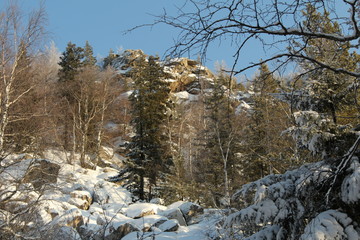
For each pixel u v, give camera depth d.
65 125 33.19
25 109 17.08
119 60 58.31
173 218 16.95
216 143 20.98
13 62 15.93
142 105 25.77
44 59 18.91
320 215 5.03
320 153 6.88
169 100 31.42
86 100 35.12
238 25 2.91
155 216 16.27
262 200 6.14
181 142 32.66
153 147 25.36
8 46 15.66
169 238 13.28
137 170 24.39
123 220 15.60
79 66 43.81
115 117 42.66
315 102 7.28
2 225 9.02
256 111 20.50
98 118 38.06
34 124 16.67
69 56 42.09
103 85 38.66
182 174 24.41
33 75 18.28
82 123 35.25
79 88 36.69
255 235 6.66
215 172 21.08
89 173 28.41
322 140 6.68
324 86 7.02
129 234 12.87
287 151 14.87
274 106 15.48
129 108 42.44
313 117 6.75
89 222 15.02
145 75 26.20
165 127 29.69
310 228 4.86
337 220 4.97
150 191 24.84
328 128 6.74
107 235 13.45
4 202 10.95
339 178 5.49
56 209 15.03
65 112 32.72
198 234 13.51
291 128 7.11
